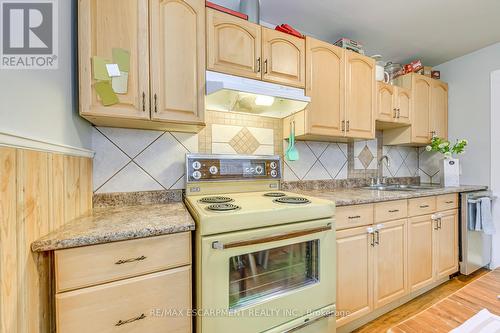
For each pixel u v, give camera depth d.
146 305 0.91
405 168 2.77
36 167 0.77
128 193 1.45
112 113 1.12
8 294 0.64
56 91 0.93
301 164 2.08
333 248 1.32
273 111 1.78
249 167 1.73
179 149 1.61
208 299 0.99
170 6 1.24
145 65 1.17
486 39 2.22
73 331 0.80
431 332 0.51
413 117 2.35
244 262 1.14
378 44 2.29
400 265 1.79
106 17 1.11
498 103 2.30
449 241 2.13
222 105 1.62
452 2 1.70
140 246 0.90
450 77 2.64
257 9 1.62
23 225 0.70
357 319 1.60
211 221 0.99
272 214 1.12
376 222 1.66
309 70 1.70
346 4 1.73
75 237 0.80
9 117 0.66
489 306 0.60
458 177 2.39
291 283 1.26
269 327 1.13
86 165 1.25
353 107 1.91
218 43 1.38
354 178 2.38
